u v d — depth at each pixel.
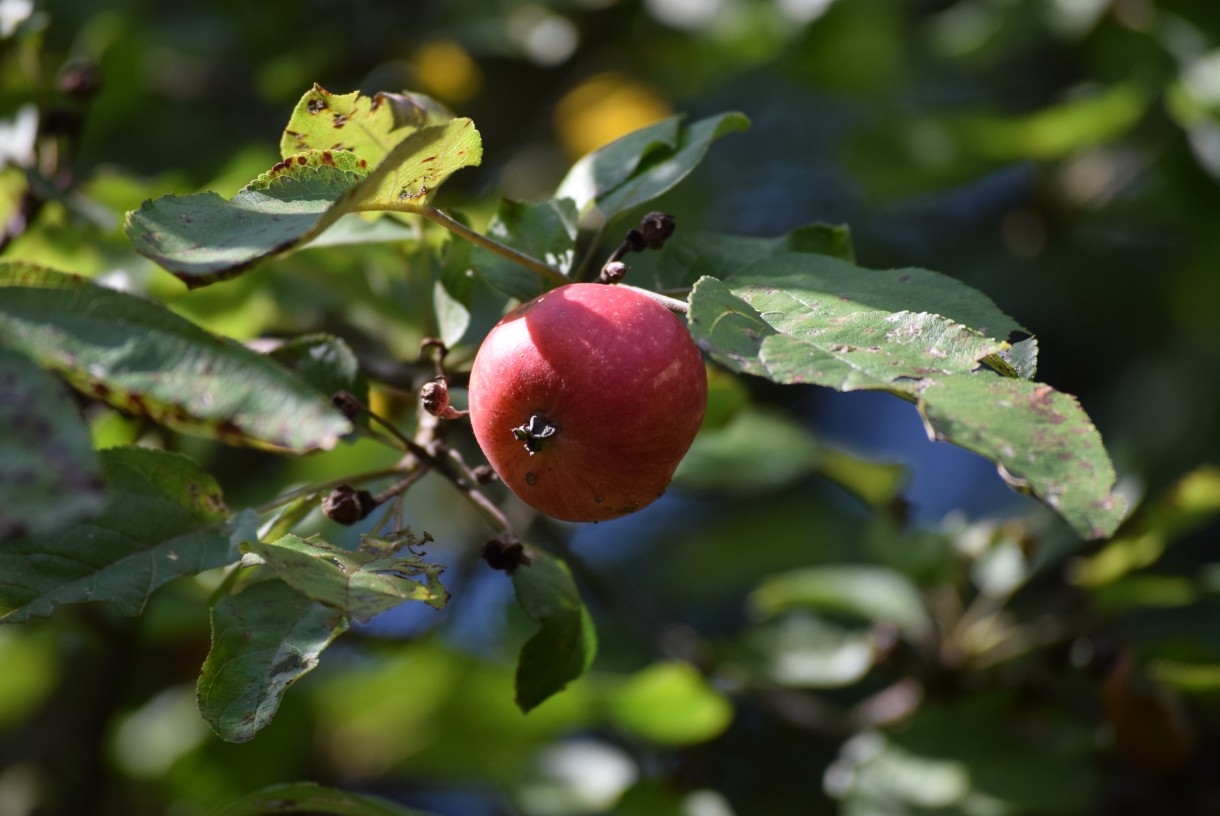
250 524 0.79
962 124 1.45
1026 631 1.14
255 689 0.78
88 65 0.99
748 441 1.21
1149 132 1.51
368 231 0.88
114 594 0.78
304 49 1.53
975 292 0.78
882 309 0.77
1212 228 1.50
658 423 0.77
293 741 1.35
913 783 1.10
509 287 0.83
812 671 1.21
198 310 1.02
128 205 1.02
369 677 1.35
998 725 1.14
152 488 0.80
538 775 1.25
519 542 0.83
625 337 0.77
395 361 0.90
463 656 1.26
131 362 0.73
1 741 1.50
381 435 0.85
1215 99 1.34
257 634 0.79
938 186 1.52
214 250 0.74
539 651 0.84
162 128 1.52
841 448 1.21
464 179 1.56
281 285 1.06
